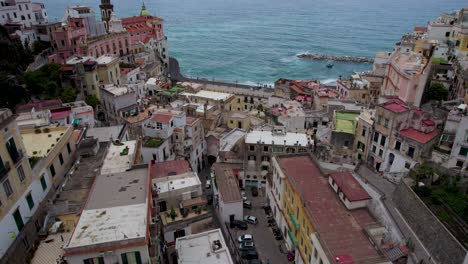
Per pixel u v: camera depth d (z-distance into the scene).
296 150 74.44
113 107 92.38
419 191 54.19
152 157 71.75
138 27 175.25
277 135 79.50
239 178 78.50
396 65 93.25
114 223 36.72
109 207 39.50
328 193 53.03
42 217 41.91
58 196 44.06
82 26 138.50
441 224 46.59
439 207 51.34
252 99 127.12
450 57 101.38
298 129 92.88
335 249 41.78
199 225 55.47
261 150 75.62
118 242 33.53
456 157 59.03
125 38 151.75
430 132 65.50
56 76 95.69
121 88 97.88
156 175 59.97
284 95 128.62
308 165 61.53
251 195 77.50
